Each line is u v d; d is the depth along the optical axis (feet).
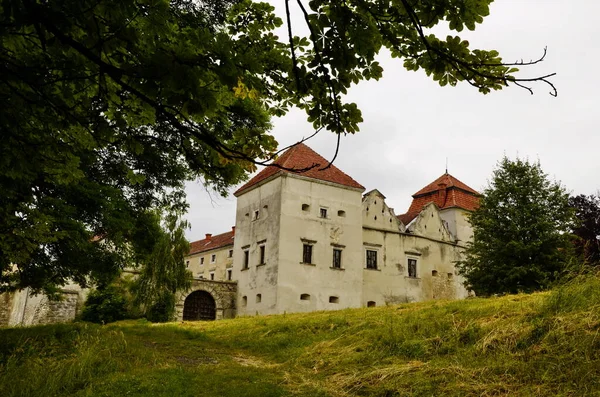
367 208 117.91
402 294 115.55
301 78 11.79
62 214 36.42
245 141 14.67
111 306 94.94
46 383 26.99
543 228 86.43
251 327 54.49
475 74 11.98
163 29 10.27
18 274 41.81
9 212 21.47
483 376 24.36
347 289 106.42
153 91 10.42
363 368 29.99
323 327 46.91
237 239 117.08
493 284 88.63
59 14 9.23
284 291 97.91
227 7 20.88
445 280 124.98
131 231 44.93
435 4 10.91
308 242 104.01
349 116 12.84
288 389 26.76
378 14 11.66
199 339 49.47
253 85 11.53
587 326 26.43
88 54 9.89
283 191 104.17
